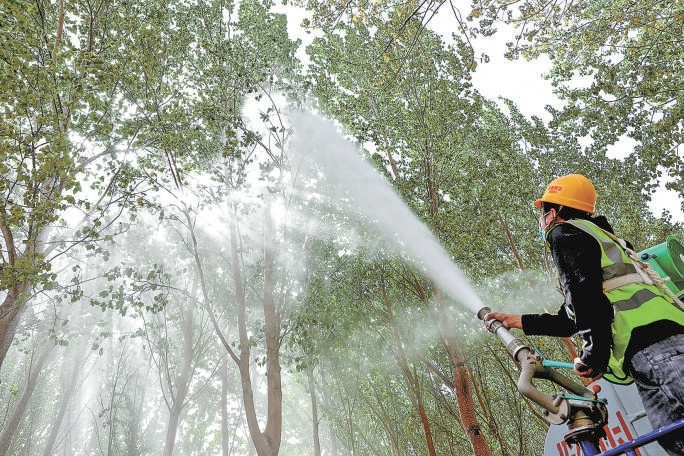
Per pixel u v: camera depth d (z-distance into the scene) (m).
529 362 1.75
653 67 12.06
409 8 7.75
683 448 1.40
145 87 13.94
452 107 15.47
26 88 10.27
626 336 1.58
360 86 16.17
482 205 15.46
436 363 17.55
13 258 10.78
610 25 11.10
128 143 13.09
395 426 18.81
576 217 1.88
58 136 10.15
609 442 3.87
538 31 8.78
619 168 14.82
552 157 17.23
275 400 13.10
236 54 15.32
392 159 15.59
